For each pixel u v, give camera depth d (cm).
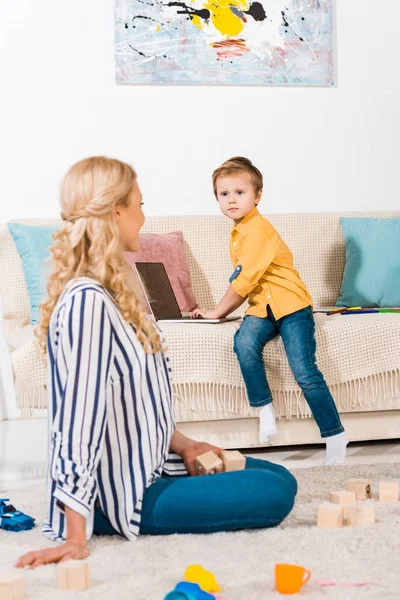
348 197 347
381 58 348
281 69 339
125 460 151
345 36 345
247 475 157
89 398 141
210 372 243
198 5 332
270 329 248
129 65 329
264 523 157
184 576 130
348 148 347
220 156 338
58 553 138
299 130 343
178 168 335
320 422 238
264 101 340
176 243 301
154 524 153
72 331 142
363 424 260
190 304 294
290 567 122
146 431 152
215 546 147
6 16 321
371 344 254
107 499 151
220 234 314
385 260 305
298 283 253
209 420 249
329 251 319
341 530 157
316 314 281
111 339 146
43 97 325
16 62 323
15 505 183
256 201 267
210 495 153
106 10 328
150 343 154
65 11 325
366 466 223
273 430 241
